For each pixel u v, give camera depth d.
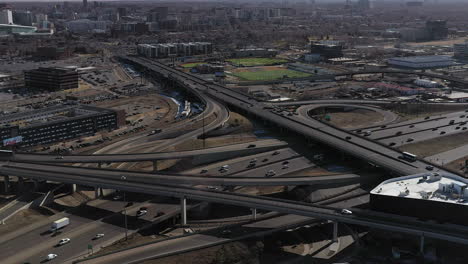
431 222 163.00
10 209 197.50
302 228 184.12
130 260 150.75
